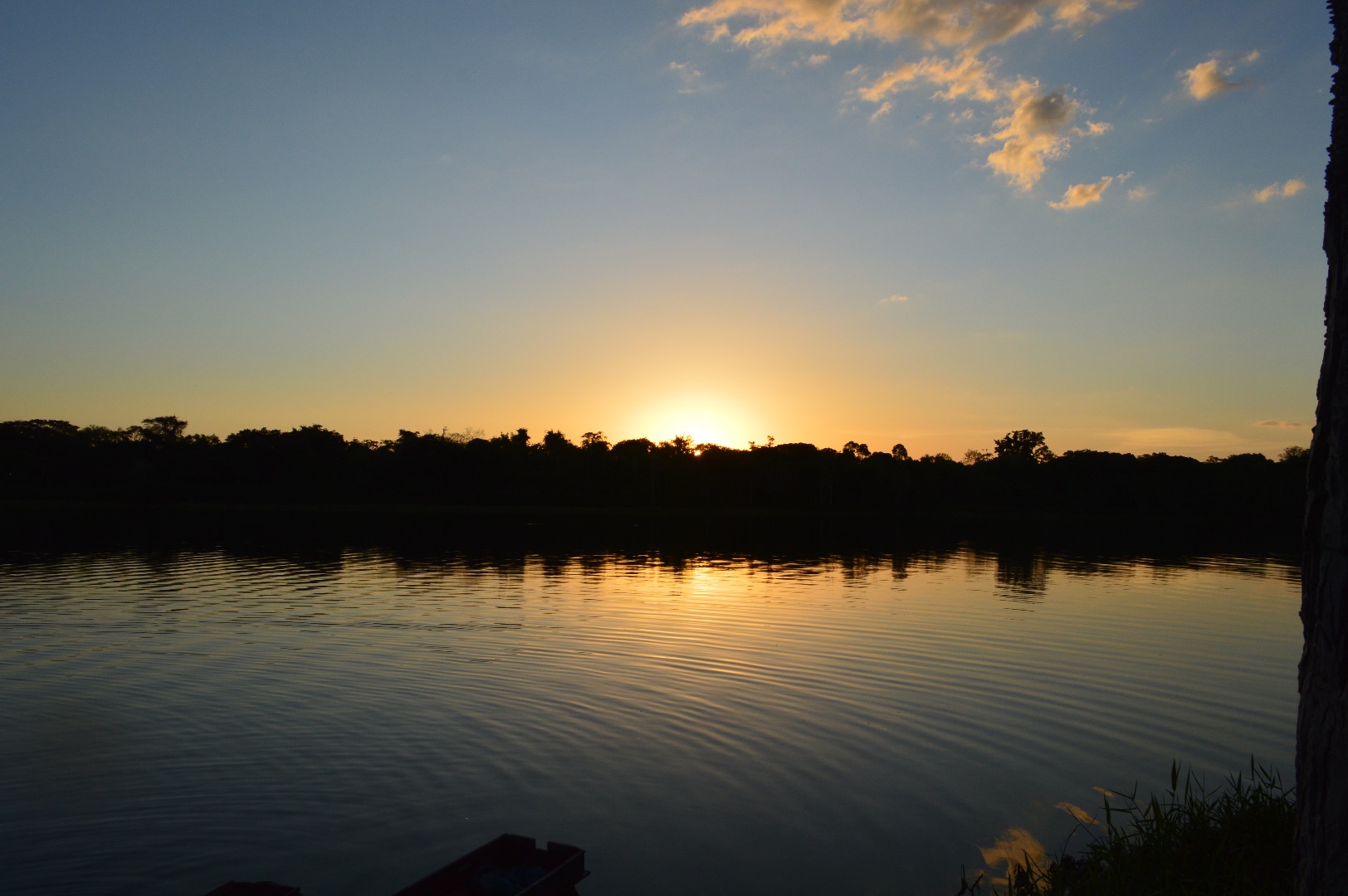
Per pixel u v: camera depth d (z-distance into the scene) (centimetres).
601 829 1223
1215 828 1012
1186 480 10925
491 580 3944
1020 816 1275
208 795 1323
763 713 1764
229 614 2922
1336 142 545
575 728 1662
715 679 2038
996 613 3020
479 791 1352
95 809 1269
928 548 6212
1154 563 5003
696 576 4181
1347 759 518
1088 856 1046
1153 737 1634
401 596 3400
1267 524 10062
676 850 1165
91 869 1098
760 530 8312
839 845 1181
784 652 2341
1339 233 534
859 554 5575
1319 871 536
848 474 12344
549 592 3553
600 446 14162
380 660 2219
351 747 1539
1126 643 2492
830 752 1538
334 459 12481
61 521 7894
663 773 1431
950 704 1839
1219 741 1617
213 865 1109
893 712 1781
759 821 1253
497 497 11931
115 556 4891
